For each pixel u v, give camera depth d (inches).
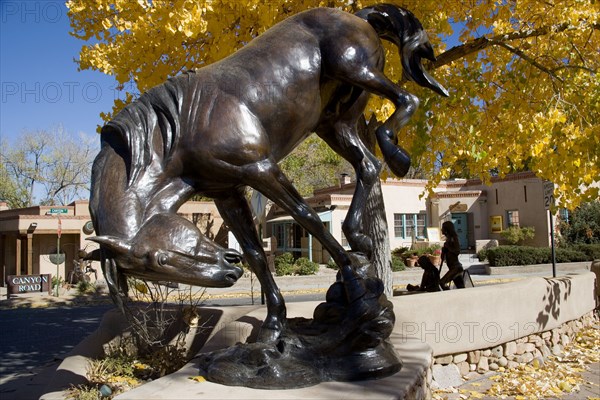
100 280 925.2
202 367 133.8
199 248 109.7
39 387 234.4
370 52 137.0
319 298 622.2
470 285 322.0
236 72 130.0
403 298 219.6
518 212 1127.6
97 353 224.2
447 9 273.7
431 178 354.0
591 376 237.9
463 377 227.9
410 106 136.4
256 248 146.8
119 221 110.8
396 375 128.3
